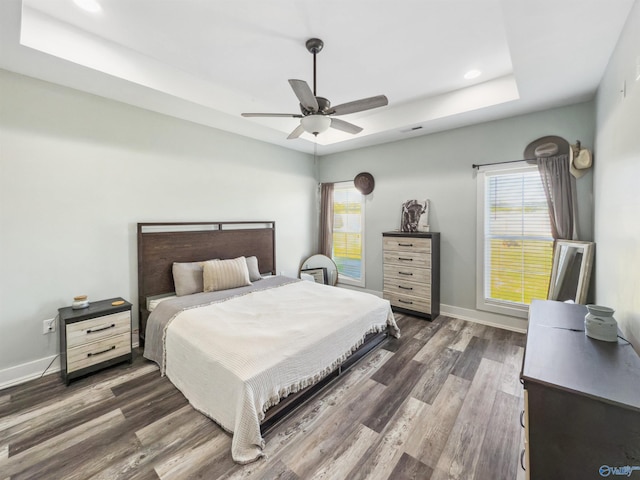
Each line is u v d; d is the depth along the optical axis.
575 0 1.52
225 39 2.25
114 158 2.86
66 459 1.58
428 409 2.01
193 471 1.51
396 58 2.52
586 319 1.54
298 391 1.98
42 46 1.99
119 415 1.95
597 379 1.10
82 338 2.38
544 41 1.87
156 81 2.60
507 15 1.65
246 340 1.99
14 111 2.30
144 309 3.03
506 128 3.31
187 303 2.79
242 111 3.32
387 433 1.78
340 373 2.39
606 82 2.18
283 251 4.73
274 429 1.81
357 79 2.91
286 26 2.09
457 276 3.81
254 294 3.13
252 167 4.20
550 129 3.03
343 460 1.58
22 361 2.37
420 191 4.08
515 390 2.22
